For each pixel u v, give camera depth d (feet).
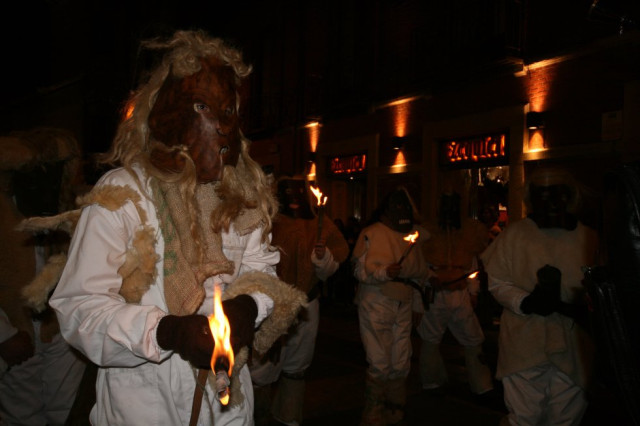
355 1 46.55
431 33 38.40
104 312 4.78
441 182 38.22
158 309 4.89
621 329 4.72
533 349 10.57
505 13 31.99
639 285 4.62
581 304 10.32
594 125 27.94
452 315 17.10
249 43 60.70
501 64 32.32
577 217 11.39
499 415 15.60
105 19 60.44
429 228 17.72
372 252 14.48
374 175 43.68
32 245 9.02
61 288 4.95
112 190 5.10
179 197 5.31
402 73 41.47
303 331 13.58
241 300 5.51
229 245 6.04
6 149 8.79
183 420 5.47
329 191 50.19
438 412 15.80
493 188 37.06
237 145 5.79
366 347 14.29
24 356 8.43
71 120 60.03
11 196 9.22
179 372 5.46
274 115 56.95
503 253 11.48
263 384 12.93
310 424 14.71
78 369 9.90
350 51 48.21
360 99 44.78
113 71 58.90
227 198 5.70
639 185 4.64
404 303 14.71
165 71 5.63
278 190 14.67
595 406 15.94
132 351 4.72
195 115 5.40
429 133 38.52
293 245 13.80
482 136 34.96
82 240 5.03
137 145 5.60
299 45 53.52
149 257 5.15
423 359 17.35
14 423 9.34
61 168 9.98
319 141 50.96
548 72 30.32
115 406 5.31
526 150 31.32
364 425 13.99
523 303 10.58
